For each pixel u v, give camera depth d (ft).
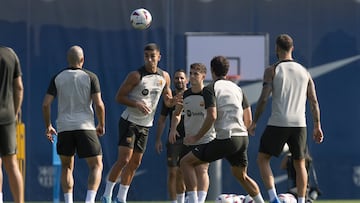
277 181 187.21
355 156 190.08
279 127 116.67
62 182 121.70
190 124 121.80
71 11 188.24
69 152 120.57
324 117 190.49
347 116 190.90
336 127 190.49
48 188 184.44
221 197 134.31
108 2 189.06
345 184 189.78
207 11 190.70
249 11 191.42
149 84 129.08
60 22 187.93
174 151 140.46
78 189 183.73
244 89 191.42
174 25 189.98
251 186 120.67
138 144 131.13
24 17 187.11
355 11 192.13
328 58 191.83
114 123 187.21
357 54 191.93
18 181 104.58
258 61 191.21
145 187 185.88
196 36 190.29
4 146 104.22
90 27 188.55
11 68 104.22
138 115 130.00
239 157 118.21
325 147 189.78
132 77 128.36
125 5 189.16
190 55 190.08
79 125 119.03
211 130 120.78
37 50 187.01
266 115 188.24
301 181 118.11
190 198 118.32
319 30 191.93
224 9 191.01
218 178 179.73
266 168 118.32
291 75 116.98
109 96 188.03
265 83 116.67
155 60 129.29
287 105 116.88
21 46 186.91
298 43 191.83
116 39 188.85
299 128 117.08
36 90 186.09
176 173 140.77
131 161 132.05
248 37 191.21
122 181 132.77
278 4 191.62
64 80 119.44
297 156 118.01
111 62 188.55
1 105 103.35
